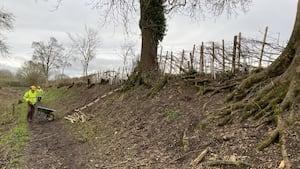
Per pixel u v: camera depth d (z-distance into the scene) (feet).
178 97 40.73
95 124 48.57
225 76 39.45
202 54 43.93
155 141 31.01
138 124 38.55
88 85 90.74
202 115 31.65
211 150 24.27
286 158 19.43
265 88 27.76
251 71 36.40
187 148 26.21
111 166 28.40
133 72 60.49
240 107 28.32
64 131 49.49
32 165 31.53
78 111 63.10
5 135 47.39
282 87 26.32
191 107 35.65
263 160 20.57
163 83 47.50
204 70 43.93
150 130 34.73
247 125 25.53
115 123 43.83
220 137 25.46
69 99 89.51
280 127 22.29
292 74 26.32
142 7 58.59
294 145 20.53
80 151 35.96
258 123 24.91
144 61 58.44
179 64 48.62
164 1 57.88
